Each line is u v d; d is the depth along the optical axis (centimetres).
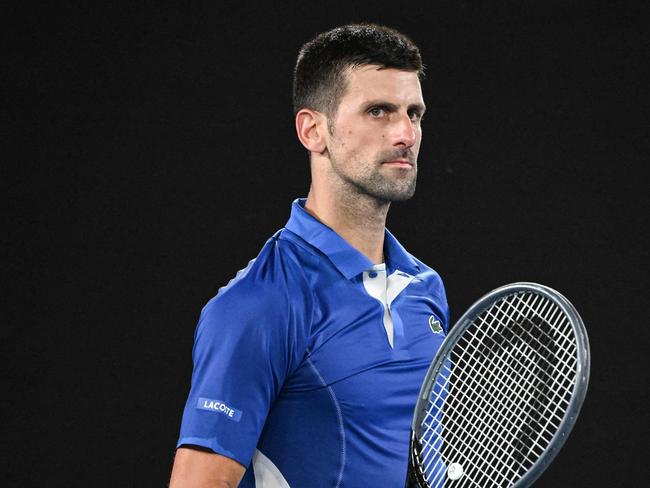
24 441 1598
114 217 1636
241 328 668
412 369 722
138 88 1648
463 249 1678
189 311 1636
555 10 1684
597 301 1659
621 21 1678
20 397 1602
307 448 688
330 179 732
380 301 724
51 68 1636
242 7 1664
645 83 1670
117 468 1606
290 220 744
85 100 1641
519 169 1680
